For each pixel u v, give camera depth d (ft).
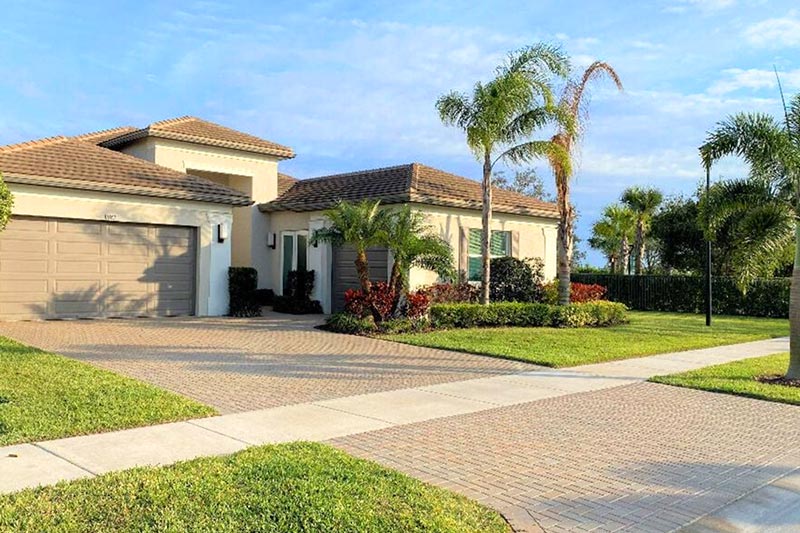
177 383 33.50
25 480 18.56
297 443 22.84
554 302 73.46
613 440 25.23
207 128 80.94
